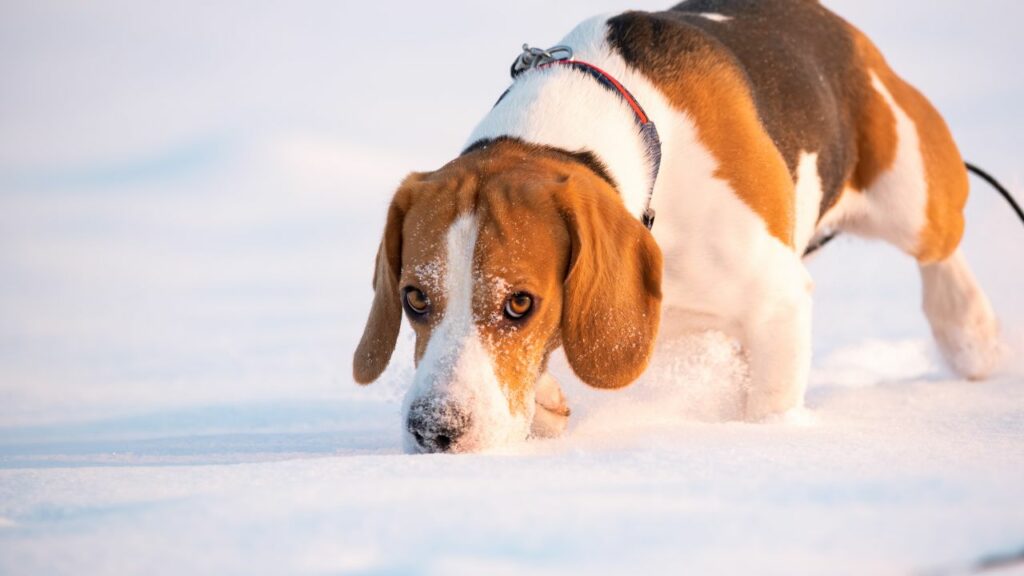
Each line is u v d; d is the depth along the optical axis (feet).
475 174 18.90
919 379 30.09
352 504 11.51
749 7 26.32
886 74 28.25
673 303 22.03
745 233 21.36
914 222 28.12
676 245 21.36
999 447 15.89
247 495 12.19
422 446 16.75
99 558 10.19
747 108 22.30
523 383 17.92
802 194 24.84
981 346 29.50
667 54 22.24
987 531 9.70
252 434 25.48
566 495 11.66
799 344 21.91
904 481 11.79
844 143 26.73
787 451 14.99
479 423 16.79
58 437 27.66
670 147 21.34
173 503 12.09
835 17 28.25
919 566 8.92
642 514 10.65
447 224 18.19
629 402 22.20
